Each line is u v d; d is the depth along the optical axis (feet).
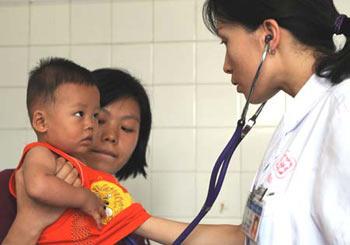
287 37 3.11
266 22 3.10
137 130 4.64
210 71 6.61
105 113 4.44
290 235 2.87
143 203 6.62
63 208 3.55
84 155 4.09
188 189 6.59
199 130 6.59
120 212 3.77
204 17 3.46
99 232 3.63
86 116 3.77
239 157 6.51
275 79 3.23
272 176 3.07
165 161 6.63
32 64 6.86
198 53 6.63
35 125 3.74
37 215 3.50
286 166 3.03
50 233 3.57
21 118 6.82
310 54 3.13
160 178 6.62
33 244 3.53
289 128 3.21
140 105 4.75
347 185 2.62
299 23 3.04
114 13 6.78
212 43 6.61
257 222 3.02
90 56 6.80
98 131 4.25
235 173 6.51
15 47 6.89
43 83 3.73
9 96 6.84
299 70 3.16
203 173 6.57
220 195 6.53
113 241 3.69
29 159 3.54
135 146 4.75
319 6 3.06
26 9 6.89
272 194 3.00
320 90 3.11
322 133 2.90
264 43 3.15
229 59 3.37
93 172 3.85
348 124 2.70
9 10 6.91
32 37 6.88
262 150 6.48
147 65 6.70
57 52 6.84
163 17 6.70
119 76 4.59
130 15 6.75
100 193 3.76
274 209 2.93
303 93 3.16
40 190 3.35
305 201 2.84
